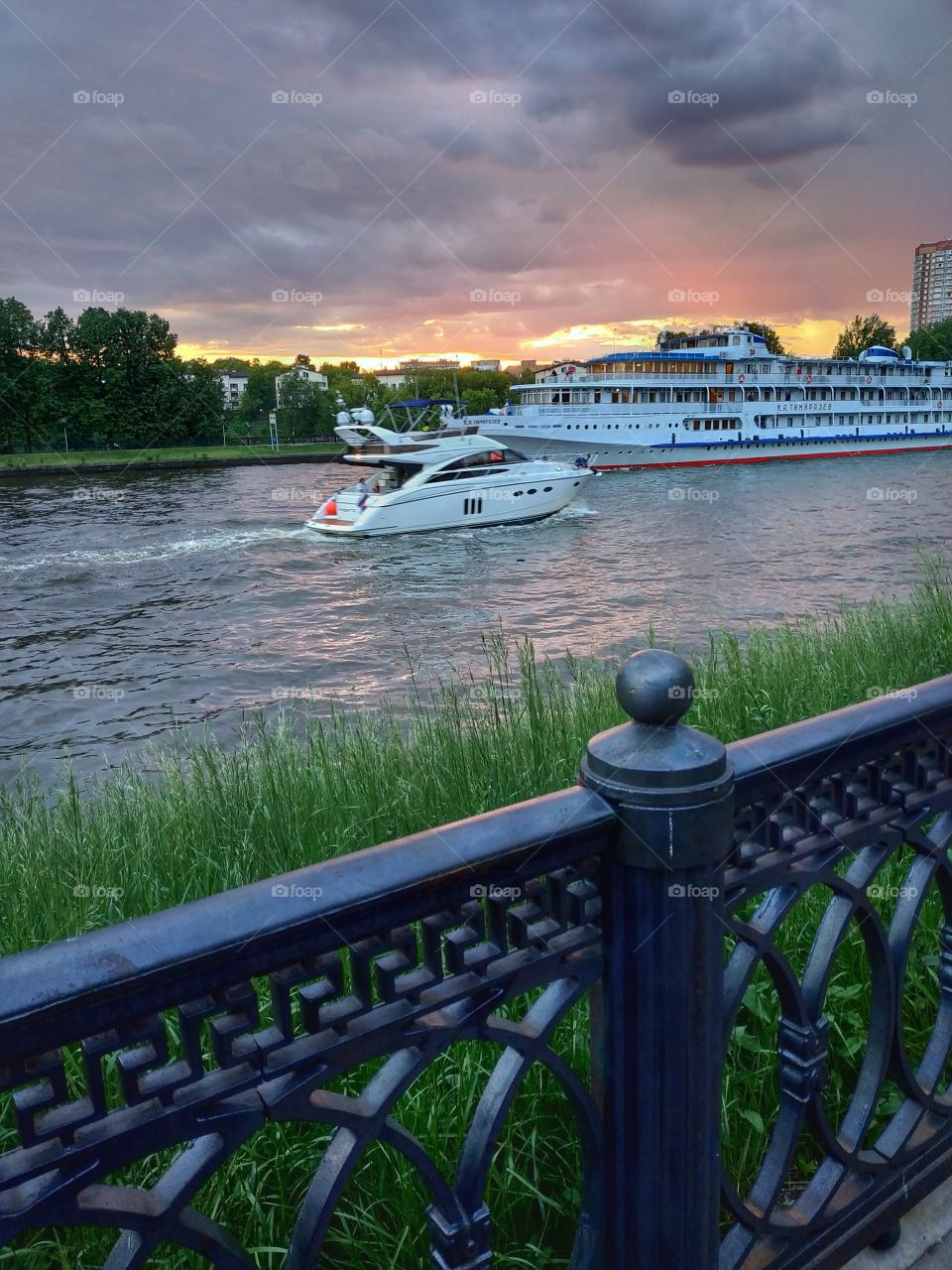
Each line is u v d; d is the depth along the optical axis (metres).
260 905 0.86
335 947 0.92
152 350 90.19
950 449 60.56
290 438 101.38
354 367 136.12
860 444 56.69
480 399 89.12
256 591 21.28
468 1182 1.12
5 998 0.73
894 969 1.57
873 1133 2.04
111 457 77.12
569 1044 2.08
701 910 1.14
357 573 23.20
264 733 5.28
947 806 1.56
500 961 1.07
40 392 83.06
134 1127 0.83
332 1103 0.96
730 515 31.88
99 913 3.33
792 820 1.33
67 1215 0.81
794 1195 1.89
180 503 41.84
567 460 50.06
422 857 0.96
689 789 1.09
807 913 2.61
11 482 56.97
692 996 1.16
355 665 14.59
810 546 24.58
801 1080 1.46
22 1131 0.78
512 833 1.02
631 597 18.86
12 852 4.07
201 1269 1.68
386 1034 0.97
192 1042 0.85
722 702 5.20
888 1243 1.70
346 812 4.04
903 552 22.95
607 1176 1.25
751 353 57.19
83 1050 0.80
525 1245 1.78
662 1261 1.24
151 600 20.52
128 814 4.50
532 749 4.43
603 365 52.25
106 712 12.65
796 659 6.05
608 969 1.17
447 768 4.30
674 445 51.19
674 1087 1.18
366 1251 1.69
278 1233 1.77
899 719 1.40
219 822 4.05
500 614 17.95
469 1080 1.96
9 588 21.92
